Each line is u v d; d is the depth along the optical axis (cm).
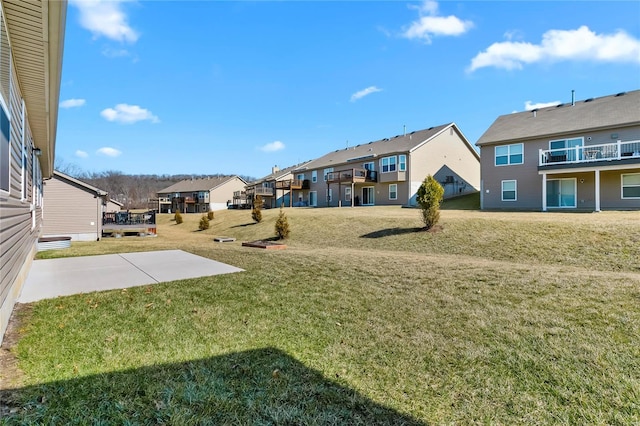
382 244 1206
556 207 1784
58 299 447
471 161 2925
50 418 202
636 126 1548
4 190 344
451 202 2431
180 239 1834
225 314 407
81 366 269
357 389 254
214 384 252
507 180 1964
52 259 807
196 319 388
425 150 2583
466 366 290
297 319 396
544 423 218
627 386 255
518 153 1920
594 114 1756
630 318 373
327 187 3288
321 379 267
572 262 791
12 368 260
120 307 422
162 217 4134
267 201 3897
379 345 330
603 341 326
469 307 430
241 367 281
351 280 570
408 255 894
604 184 1656
